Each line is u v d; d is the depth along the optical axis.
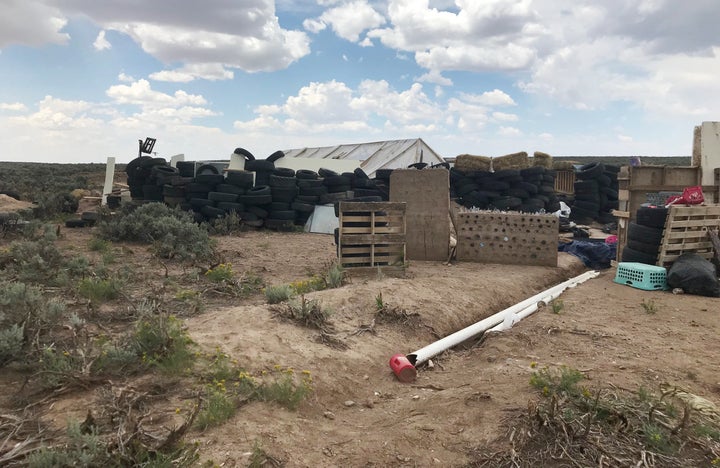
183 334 5.39
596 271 12.17
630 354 5.78
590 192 23.36
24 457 3.23
